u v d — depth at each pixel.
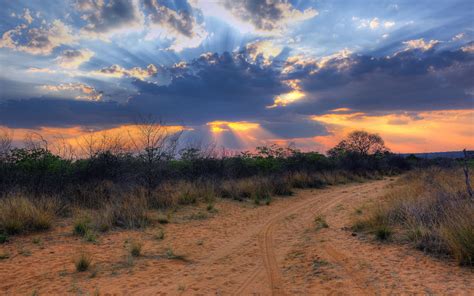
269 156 25.25
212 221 11.38
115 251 7.58
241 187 17.58
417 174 20.73
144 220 10.44
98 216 10.28
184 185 16.25
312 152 30.22
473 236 5.81
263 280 5.78
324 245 7.84
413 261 6.13
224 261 7.00
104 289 5.34
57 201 11.24
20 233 8.62
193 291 5.31
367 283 5.25
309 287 5.31
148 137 15.32
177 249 7.89
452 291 4.64
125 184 14.03
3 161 12.45
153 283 5.65
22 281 5.68
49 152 13.78
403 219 8.88
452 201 8.03
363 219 9.65
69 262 6.73
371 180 29.47
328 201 15.86
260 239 8.95
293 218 11.94
